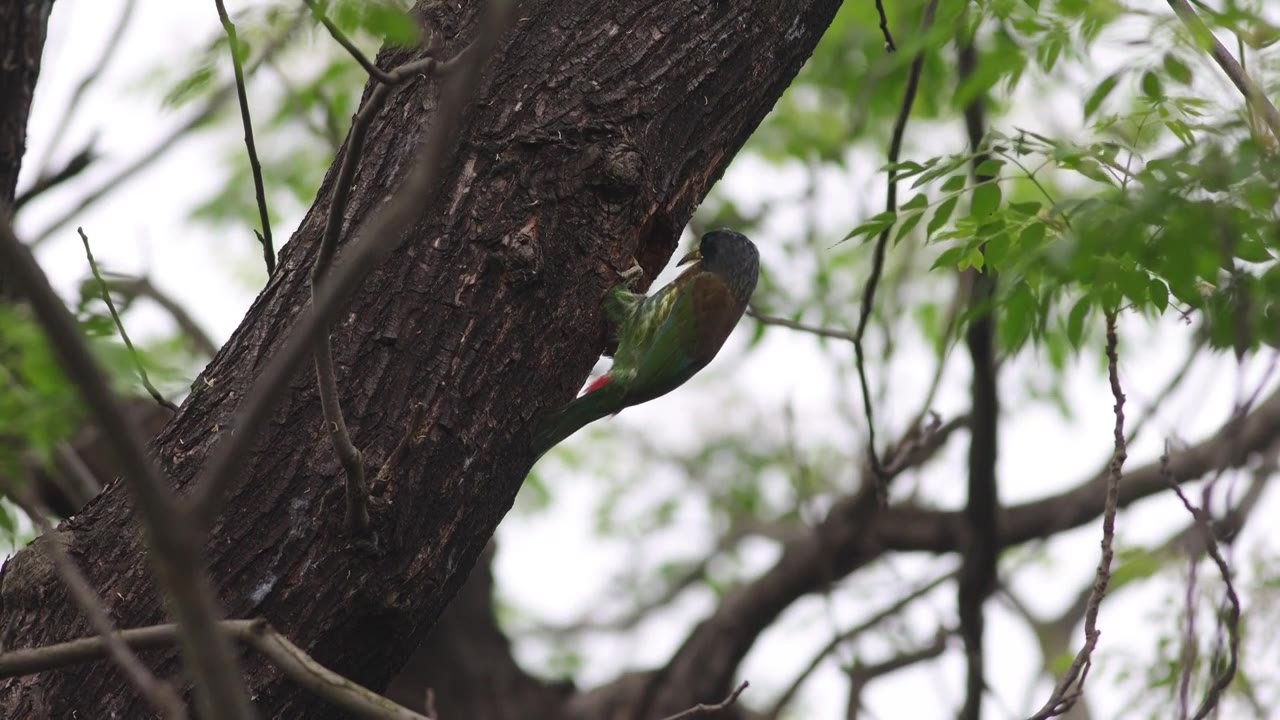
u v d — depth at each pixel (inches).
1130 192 250.4
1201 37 268.5
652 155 263.4
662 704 522.6
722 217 624.7
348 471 212.5
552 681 546.9
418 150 250.8
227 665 141.9
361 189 250.8
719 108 274.1
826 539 521.3
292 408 233.5
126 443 134.9
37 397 212.5
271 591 224.5
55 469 251.0
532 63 258.4
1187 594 301.0
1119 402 271.6
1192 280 238.2
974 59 411.2
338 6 209.0
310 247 251.6
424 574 234.1
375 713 178.5
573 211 254.1
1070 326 281.4
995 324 435.5
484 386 242.7
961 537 509.7
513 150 251.9
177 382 288.8
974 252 303.9
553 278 251.9
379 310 239.6
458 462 238.4
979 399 449.4
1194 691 370.3
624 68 262.1
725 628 532.7
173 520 138.3
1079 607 600.7
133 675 165.6
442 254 243.8
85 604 178.5
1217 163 232.2
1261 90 263.4
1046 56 324.2
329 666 228.5
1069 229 277.7
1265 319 272.8
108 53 359.6
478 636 537.6
